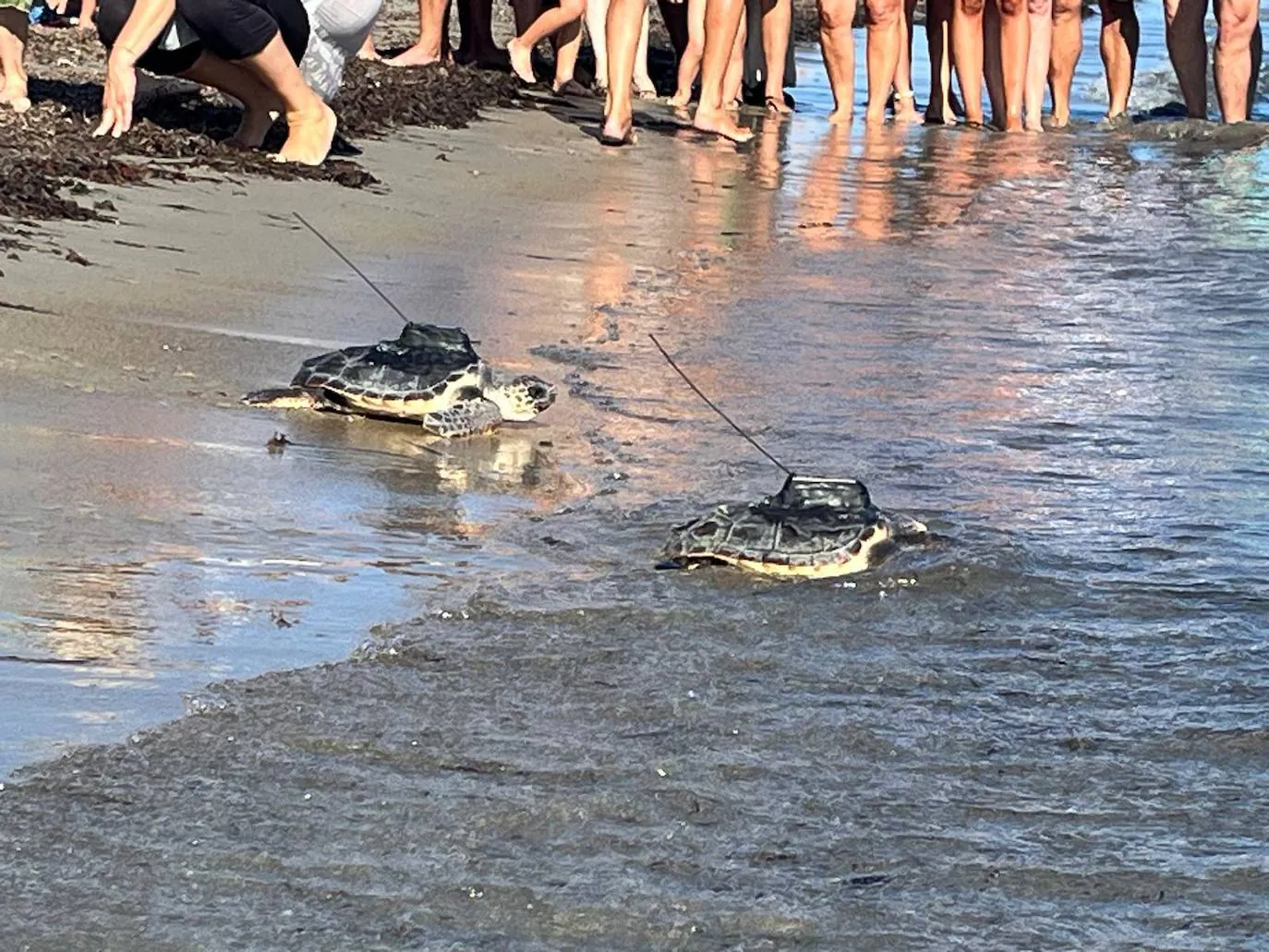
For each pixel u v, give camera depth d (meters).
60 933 3.26
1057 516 6.07
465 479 6.21
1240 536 5.91
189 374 6.98
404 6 22.03
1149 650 4.89
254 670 4.42
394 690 4.36
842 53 17.38
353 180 11.19
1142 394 7.80
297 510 5.68
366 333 7.86
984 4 17.64
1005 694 4.56
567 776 3.96
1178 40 18.09
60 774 3.81
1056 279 10.40
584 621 4.90
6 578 4.83
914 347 8.54
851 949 3.31
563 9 16.59
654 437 6.88
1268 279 10.45
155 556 5.12
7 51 11.70
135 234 9.02
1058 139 16.72
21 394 6.43
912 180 13.97
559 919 3.37
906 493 6.28
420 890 3.45
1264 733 4.34
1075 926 3.41
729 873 3.57
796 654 4.76
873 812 3.86
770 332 8.69
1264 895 3.55
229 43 10.74
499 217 11.02
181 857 3.53
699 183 13.17
